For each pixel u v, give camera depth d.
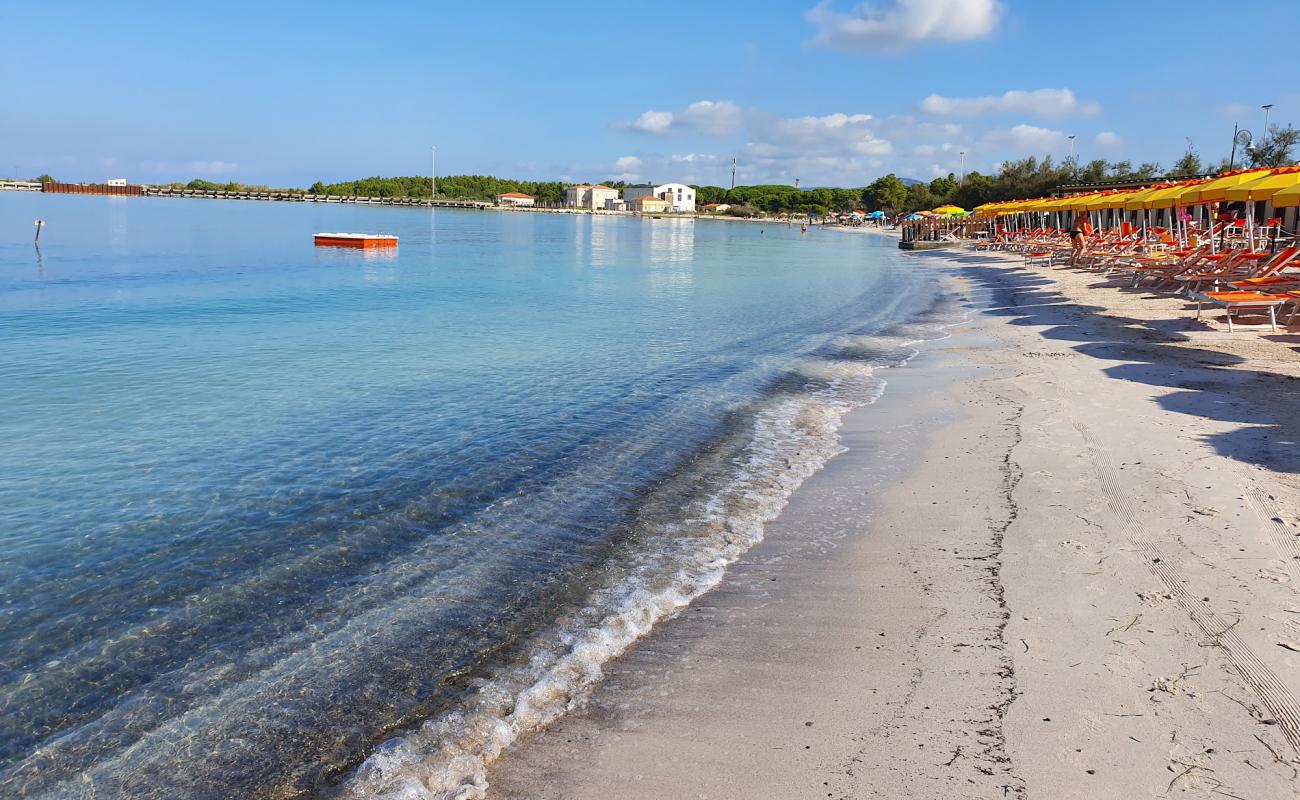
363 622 4.92
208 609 5.11
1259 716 3.48
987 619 4.53
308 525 6.45
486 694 4.11
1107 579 4.86
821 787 3.23
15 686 4.27
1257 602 4.43
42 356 13.34
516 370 12.59
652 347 14.91
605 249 51.41
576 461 8.05
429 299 22.58
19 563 5.75
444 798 3.32
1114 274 25.31
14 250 38.38
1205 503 5.87
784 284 28.95
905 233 59.03
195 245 44.38
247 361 13.11
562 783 3.37
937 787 3.18
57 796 3.43
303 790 3.45
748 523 6.40
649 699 3.98
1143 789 3.09
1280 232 22.89
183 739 3.83
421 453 8.28
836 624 4.65
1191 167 57.06
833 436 8.85
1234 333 13.23
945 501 6.52
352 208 143.88
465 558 5.83
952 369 12.02
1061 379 10.37
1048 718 3.57
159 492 7.15
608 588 5.31
